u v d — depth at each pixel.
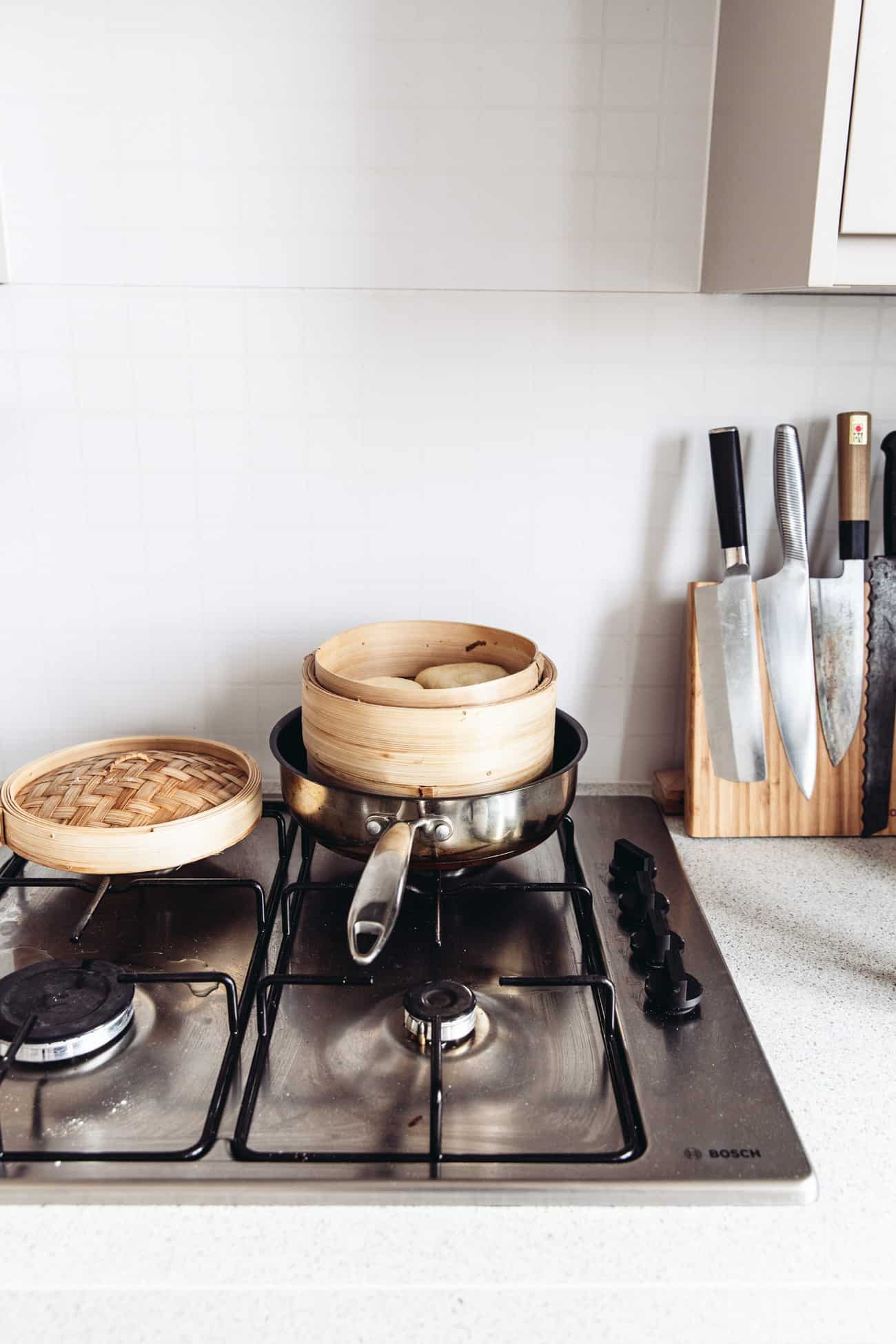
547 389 1.05
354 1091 0.70
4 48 0.95
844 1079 0.72
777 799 1.08
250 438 1.06
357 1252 0.59
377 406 1.05
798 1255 0.59
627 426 1.07
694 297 1.03
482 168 0.99
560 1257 0.59
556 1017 0.79
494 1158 0.63
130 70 0.96
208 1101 0.69
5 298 1.01
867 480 1.04
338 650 0.97
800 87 0.77
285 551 1.09
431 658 1.03
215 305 1.02
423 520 1.09
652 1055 0.74
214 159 0.98
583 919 0.89
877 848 1.07
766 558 1.11
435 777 0.83
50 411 1.04
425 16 0.96
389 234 1.01
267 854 1.03
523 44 0.96
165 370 1.04
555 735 0.99
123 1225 0.60
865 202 0.74
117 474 1.06
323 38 0.96
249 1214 0.61
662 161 1.00
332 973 0.84
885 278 0.76
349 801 0.83
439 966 0.85
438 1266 0.58
